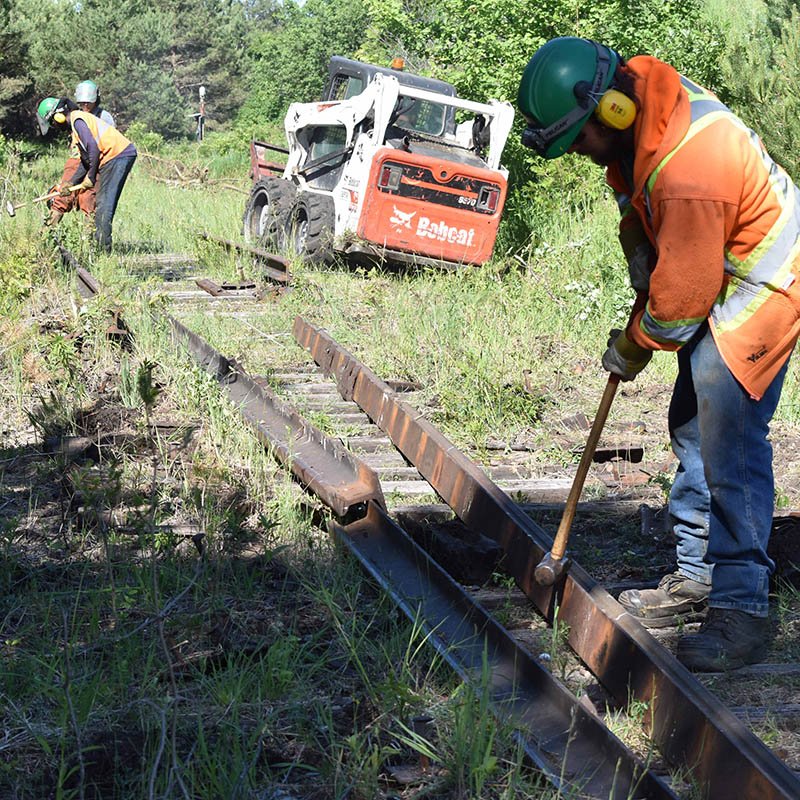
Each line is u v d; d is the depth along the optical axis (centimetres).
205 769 276
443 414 653
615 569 459
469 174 1141
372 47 1518
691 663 363
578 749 296
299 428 565
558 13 1337
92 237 1142
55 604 390
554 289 1017
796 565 434
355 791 279
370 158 1120
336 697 331
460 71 1399
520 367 763
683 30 1357
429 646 351
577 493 362
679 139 326
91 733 303
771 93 1007
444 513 495
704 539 402
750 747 273
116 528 443
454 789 281
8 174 1462
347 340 832
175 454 540
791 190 347
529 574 402
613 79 335
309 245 1170
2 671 333
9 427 602
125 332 752
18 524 463
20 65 3700
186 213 1647
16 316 782
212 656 344
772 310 344
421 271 1177
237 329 864
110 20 6906
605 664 342
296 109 1316
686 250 328
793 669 364
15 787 279
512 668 339
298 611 389
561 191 1305
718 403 357
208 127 7856
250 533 446
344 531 445
